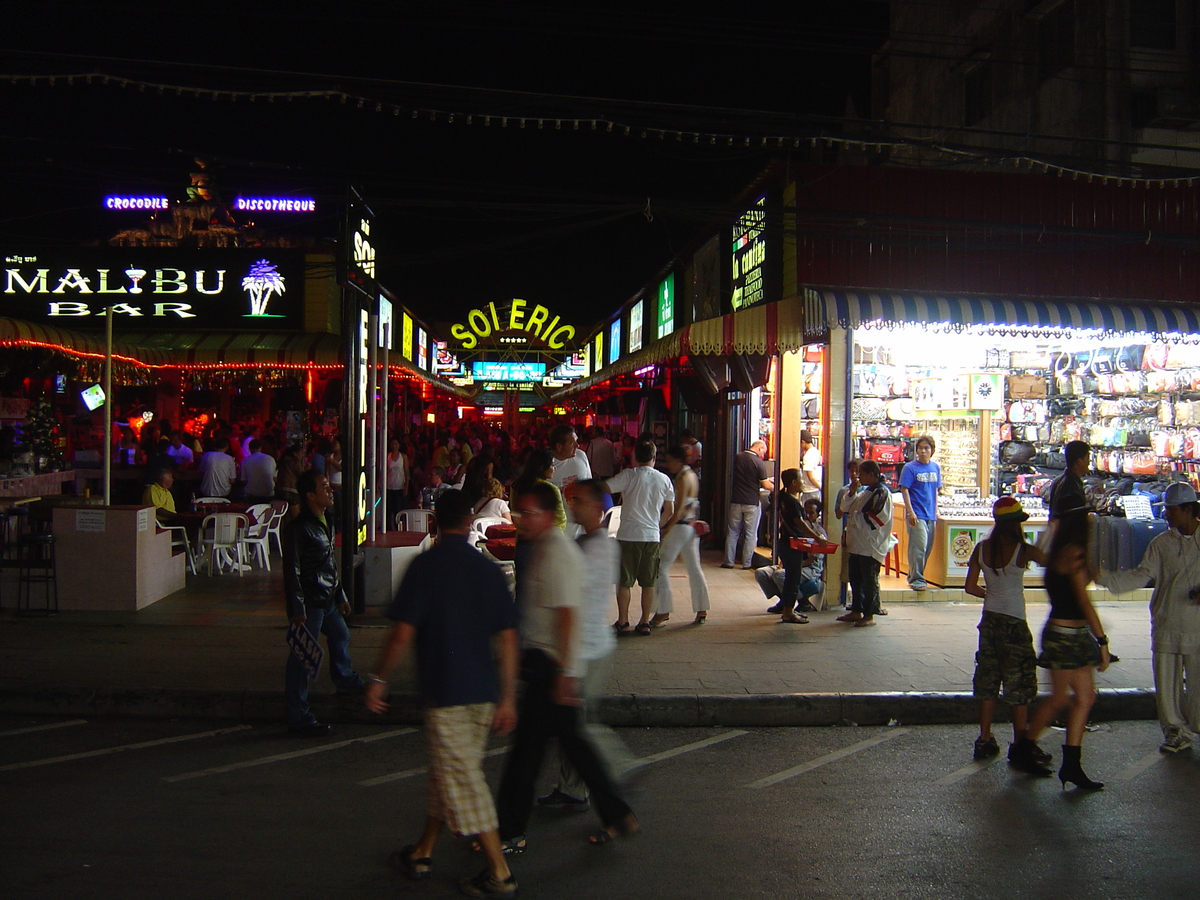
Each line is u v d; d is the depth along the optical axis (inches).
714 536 599.5
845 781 221.6
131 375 754.2
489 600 162.7
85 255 773.3
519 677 174.6
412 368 841.5
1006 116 701.9
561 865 172.6
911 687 285.4
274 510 504.7
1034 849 180.5
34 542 369.4
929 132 826.2
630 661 313.4
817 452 479.5
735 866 172.2
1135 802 206.7
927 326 440.1
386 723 264.8
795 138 394.0
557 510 180.1
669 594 368.2
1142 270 455.2
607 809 173.2
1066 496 325.4
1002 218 443.5
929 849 180.1
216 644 325.1
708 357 548.7
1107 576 249.8
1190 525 241.4
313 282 781.9
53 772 221.0
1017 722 230.4
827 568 407.8
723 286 557.3
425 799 205.5
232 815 194.4
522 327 1202.6
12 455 559.2
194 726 261.1
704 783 220.1
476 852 176.6
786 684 287.1
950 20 802.2
